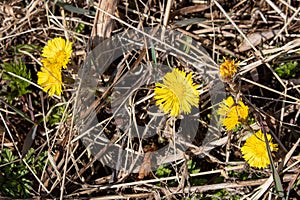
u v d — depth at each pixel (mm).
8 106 675
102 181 666
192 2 716
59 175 655
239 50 705
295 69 689
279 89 691
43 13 704
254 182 646
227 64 611
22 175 663
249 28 710
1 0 707
